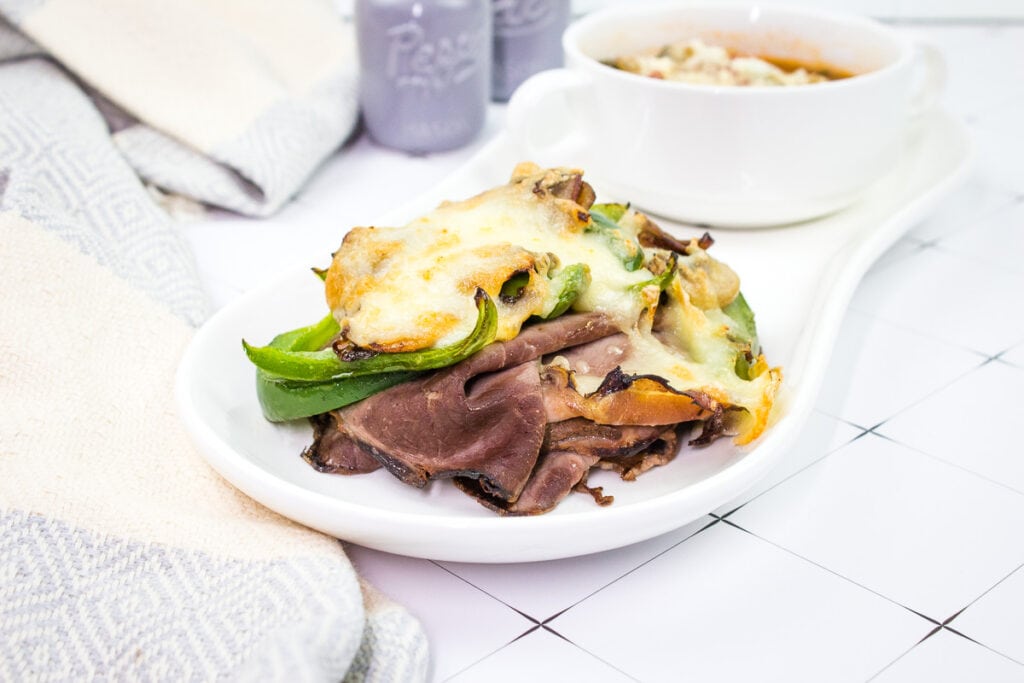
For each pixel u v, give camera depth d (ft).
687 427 1.31
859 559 1.23
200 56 1.90
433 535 1.13
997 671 1.12
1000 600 1.18
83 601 1.12
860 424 1.40
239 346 1.39
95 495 1.20
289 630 1.06
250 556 1.15
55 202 1.64
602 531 1.14
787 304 1.53
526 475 1.21
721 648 1.14
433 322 1.19
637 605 1.18
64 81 1.92
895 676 1.11
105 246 1.51
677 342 1.31
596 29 1.84
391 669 1.08
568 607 1.18
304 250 1.74
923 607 1.18
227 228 1.81
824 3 2.58
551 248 1.28
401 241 1.25
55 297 1.44
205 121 1.86
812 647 1.14
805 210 1.66
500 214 1.30
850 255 1.54
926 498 1.30
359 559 1.24
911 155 1.86
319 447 1.28
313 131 1.90
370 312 1.20
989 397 1.44
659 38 1.91
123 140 1.88
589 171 1.73
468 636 1.16
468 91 2.00
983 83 2.26
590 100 1.69
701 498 1.17
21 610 1.11
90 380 1.38
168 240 1.60
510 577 1.22
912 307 1.61
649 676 1.12
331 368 1.22
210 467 1.27
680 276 1.35
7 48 1.93
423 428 1.22
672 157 1.63
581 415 1.24
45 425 1.31
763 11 1.88
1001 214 1.83
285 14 2.10
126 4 1.90
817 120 1.60
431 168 2.01
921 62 1.96
